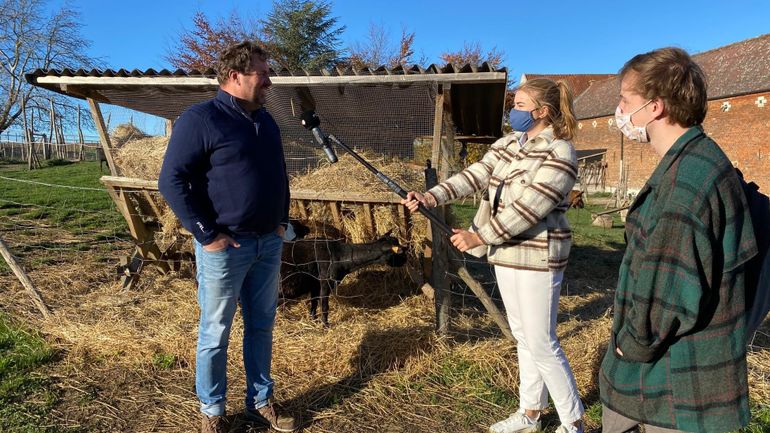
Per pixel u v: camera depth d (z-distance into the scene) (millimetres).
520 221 2412
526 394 2906
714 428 1487
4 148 22906
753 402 3273
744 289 1484
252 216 2621
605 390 1769
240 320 4281
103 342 3949
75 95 4711
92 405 3229
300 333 4207
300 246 4406
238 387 3441
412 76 3891
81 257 6523
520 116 2496
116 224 8523
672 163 1527
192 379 3578
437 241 3908
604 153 30844
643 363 1629
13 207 9531
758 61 23094
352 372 3625
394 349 3783
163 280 5547
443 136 4961
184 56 21797
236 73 2502
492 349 3836
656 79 1542
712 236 1430
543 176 2408
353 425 3072
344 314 4734
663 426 1589
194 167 2467
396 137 5785
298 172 5117
